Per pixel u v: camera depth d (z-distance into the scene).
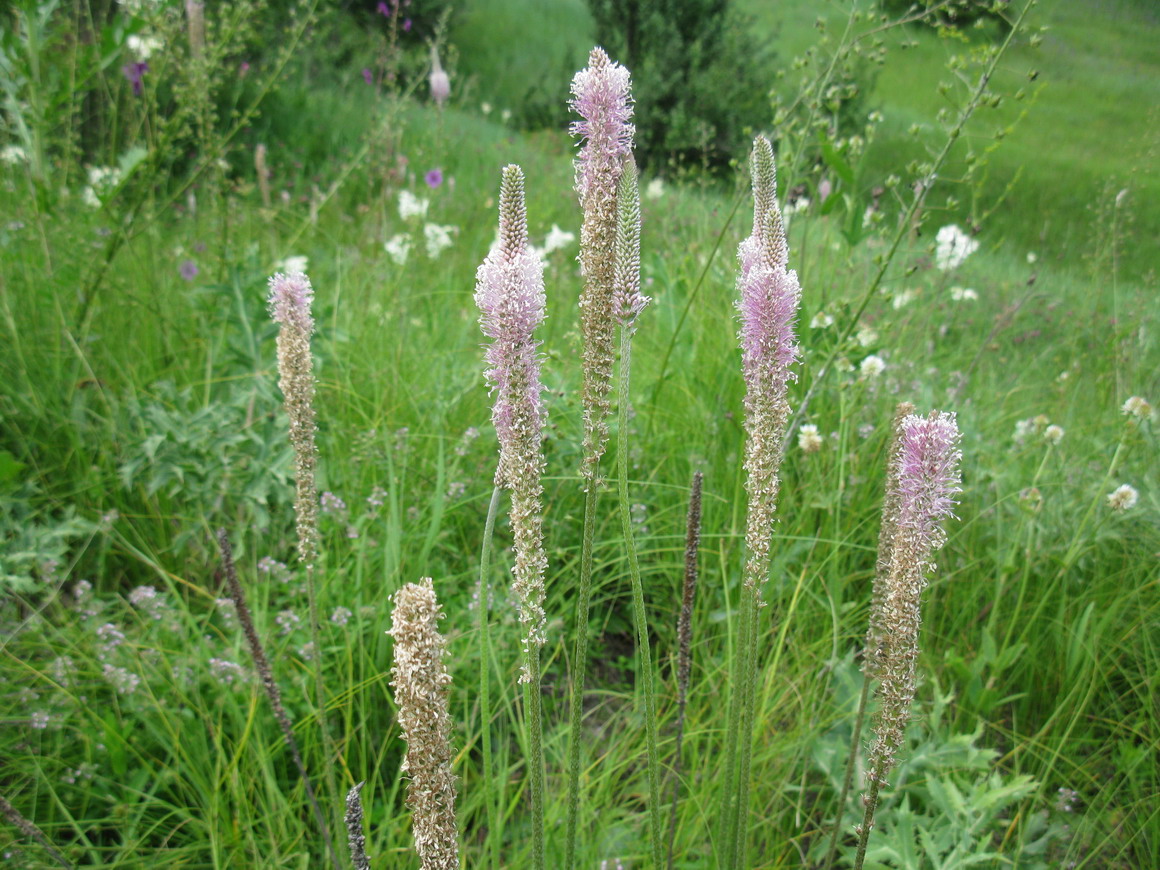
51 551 3.07
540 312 1.46
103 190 4.46
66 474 3.75
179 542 3.39
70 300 4.41
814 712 3.10
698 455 4.16
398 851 2.44
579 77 1.48
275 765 2.84
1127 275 8.14
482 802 2.68
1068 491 4.03
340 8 14.14
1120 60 17.16
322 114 11.92
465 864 2.51
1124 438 3.78
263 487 3.56
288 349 2.04
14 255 4.24
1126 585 3.72
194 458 3.57
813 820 2.94
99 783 2.63
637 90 15.24
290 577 3.26
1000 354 6.24
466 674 3.14
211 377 4.41
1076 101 16.25
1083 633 3.28
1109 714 3.35
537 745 1.63
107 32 4.20
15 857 2.33
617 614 3.85
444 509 3.50
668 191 8.76
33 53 4.10
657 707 3.27
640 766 2.99
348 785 2.68
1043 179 13.84
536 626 1.58
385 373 4.59
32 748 2.63
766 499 1.77
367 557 3.50
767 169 1.80
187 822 2.60
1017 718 3.40
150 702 2.77
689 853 2.68
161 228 6.28
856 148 3.84
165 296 4.96
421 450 4.09
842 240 5.60
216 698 2.91
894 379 4.73
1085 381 5.73
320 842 2.61
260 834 2.61
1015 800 2.90
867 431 4.27
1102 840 2.93
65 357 4.11
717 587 3.64
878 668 2.18
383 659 3.06
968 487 3.99
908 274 3.75
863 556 3.87
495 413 1.51
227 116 9.63
